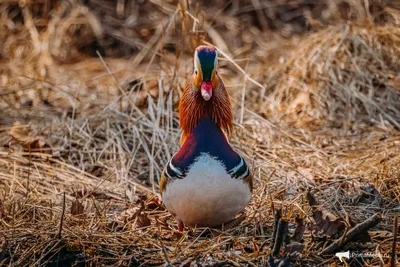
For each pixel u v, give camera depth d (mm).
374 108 13609
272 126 13164
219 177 8062
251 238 8516
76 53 17703
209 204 8180
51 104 14664
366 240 8141
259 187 10359
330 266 7883
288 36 17875
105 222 9375
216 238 8438
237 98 14602
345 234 8055
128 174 11766
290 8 18703
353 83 14078
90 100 14641
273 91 14789
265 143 12656
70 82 15734
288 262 7703
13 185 10992
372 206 9875
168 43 17406
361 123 13352
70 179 11492
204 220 8492
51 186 11227
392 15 16438
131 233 8867
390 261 7711
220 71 16203
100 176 11820
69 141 12703
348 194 10242
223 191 8117
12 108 14438
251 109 14141
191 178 8086
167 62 15484
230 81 15695
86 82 15672
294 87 14352
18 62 16969
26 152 12406
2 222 9195
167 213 9906
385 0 16906
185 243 8523
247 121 13297
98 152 12375
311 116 13672
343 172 11281
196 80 8391
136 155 12352
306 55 15070
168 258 8008
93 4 18703
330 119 13500
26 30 17984
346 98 13836
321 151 12289
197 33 13867
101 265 8195
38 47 17391
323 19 18047
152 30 18297
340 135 12938
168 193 8359
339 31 15344
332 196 10164
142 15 18703
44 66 16672
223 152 8188
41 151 12445
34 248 8422
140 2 18844
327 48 14875
